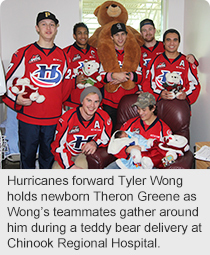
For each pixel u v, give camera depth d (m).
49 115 2.52
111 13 3.15
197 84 2.88
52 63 2.47
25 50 2.44
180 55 2.88
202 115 3.08
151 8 3.73
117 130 2.32
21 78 2.47
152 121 2.16
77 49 3.11
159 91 2.83
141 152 1.97
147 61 3.20
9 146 3.03
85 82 2.93
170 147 2.00
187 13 3.47
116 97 2.99
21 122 2.53
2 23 3.52
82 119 2.17
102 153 2.07
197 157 1.92
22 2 3.50
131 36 3.00
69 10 3.56
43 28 2.41
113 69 2.97
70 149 2.27
